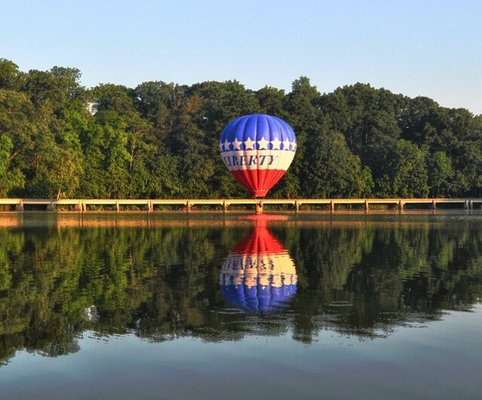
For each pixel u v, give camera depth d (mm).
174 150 88125
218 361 11422
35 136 68312
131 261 25469
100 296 17531
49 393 9875
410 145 89312
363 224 51094
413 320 14656
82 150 77188
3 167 64438
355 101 105812
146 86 102750
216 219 58281
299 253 28750
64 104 83625
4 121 66812
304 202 78375
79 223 50500
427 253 29031
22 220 53938
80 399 9641
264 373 10789
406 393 9938
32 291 18312
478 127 100625
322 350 12117
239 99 88312
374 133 99562
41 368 11055
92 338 13047
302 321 14477
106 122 80438
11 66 82750
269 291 18406
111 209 77625
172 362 11359
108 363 11320
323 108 101438
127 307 16016
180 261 25516
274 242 34219
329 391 9984
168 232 41250
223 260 25906
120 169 78000
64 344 12570
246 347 12305
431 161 89938
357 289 18828
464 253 29047
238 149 60938
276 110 87938
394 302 16812
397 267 24078
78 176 72625
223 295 17719
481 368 11117
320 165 82938
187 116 89938
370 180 87562
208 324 14203
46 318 14812
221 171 83188
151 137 85188
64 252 28641
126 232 40969
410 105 110062
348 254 28453
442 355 11844
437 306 16328
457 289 18906
